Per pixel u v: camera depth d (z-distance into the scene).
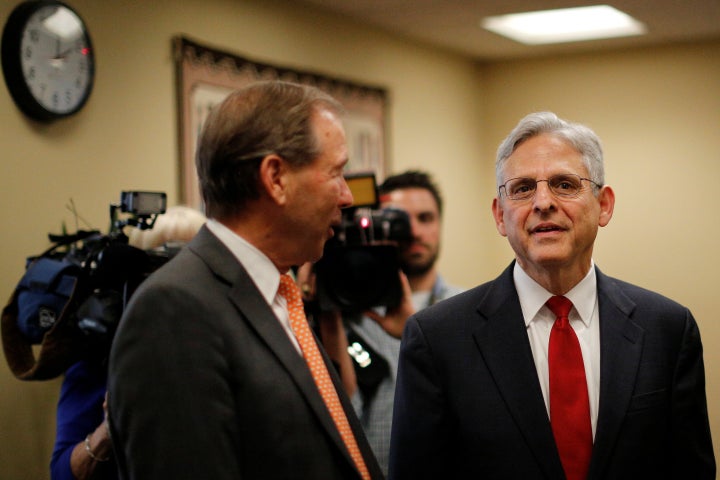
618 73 5.79
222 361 1.23
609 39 5.52
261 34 4.18
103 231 3.28
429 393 1.69
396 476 1.70
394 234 2.74
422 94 5.45
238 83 4.01
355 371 2.45
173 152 3.65
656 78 5.72
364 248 2.25
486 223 6.05
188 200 3.69
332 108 1.41
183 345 1.21
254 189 1.34
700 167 5.64
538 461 1.59
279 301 1.41
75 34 3.10
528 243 1.67
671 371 1.66
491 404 1.64
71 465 1.96
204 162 1.36
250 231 1.37
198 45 3.76
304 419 1.27
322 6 4.57
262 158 1.32
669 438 1.64
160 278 1.26
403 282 2.35
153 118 3.54
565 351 1.67
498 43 5.53
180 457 1.17
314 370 1.42
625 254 5.79
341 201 1.43
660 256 5.71
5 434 2.86
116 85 3.37
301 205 1.35
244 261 1.35
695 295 5.62
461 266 5.77
